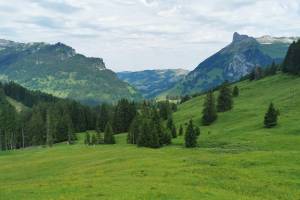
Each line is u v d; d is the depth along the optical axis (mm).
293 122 138750
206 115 172625
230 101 185375
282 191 48906
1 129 184750
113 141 162250
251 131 137250
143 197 41938
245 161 67438
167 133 139375
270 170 60000
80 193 44969
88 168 74375
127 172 61562
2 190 50719
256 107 180000
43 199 42719
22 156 110000
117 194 43469
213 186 50656
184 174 57688
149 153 94875
